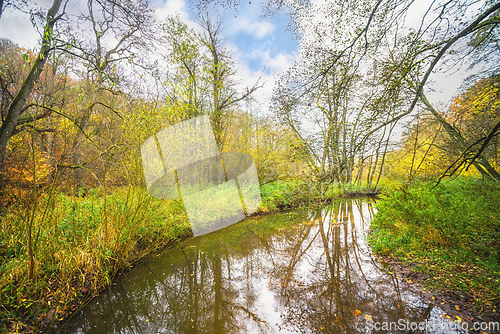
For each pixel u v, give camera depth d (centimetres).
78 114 380
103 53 888
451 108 794
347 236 626
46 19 528
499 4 264
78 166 382
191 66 713
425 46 334
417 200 542
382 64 395
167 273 447
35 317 275
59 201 423
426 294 320
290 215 694
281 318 312
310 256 509
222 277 433
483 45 427
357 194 1442
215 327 301
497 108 530
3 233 348
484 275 319
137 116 316
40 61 442
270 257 514
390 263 423
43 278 321
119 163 367
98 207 471
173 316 326
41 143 411
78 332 288
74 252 357
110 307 341
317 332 280
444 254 392
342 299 342
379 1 352
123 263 430
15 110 431
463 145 588
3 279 283
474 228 434
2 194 354
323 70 444
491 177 593
